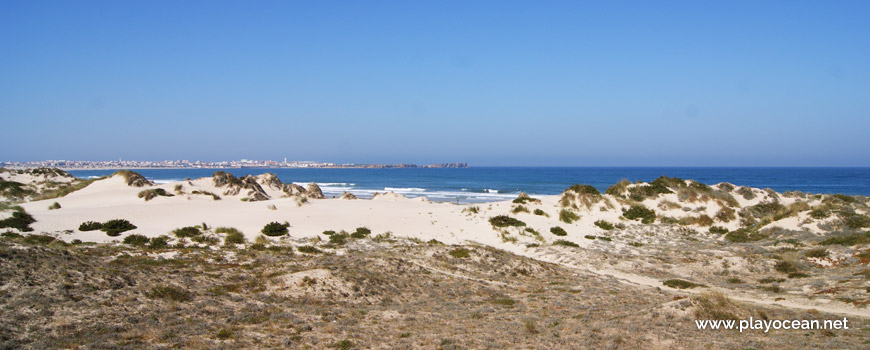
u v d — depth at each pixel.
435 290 25.45
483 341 15.96
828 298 23.08
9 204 49.75
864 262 29.97
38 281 18.88
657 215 52.97
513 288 27.16
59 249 24.66
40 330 14.75
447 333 17.12
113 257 27.33
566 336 16.66
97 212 45.00
